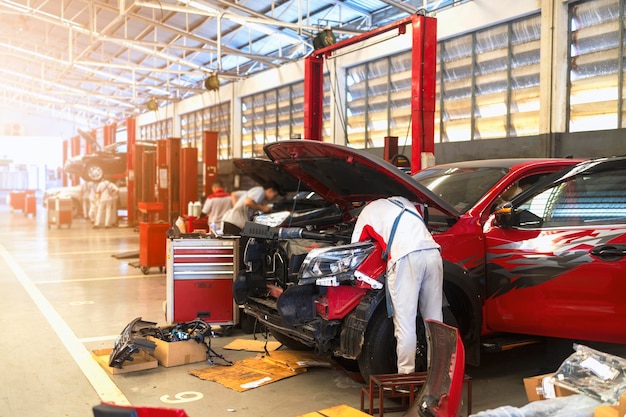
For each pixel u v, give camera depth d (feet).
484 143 37.76
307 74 32.60
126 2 56.65
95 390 14.01
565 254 13.19
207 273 19.03
